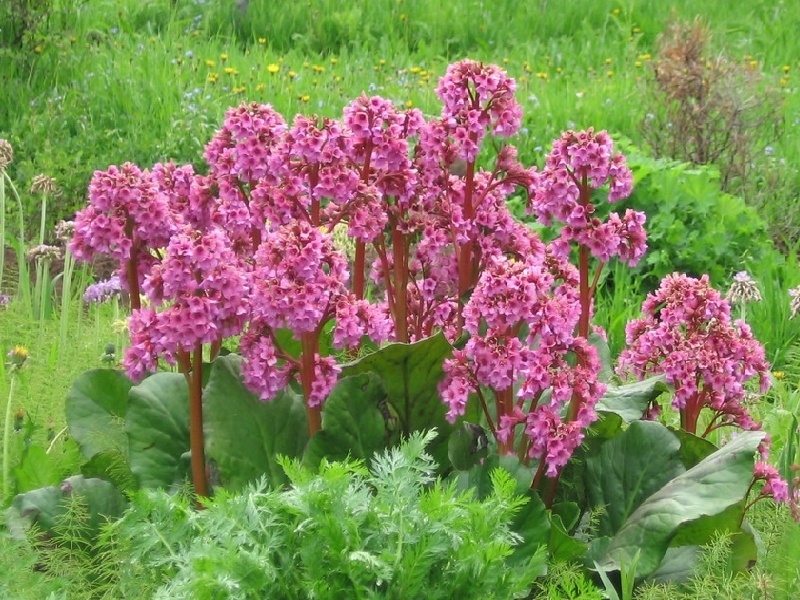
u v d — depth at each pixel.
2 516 2.86
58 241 7.12
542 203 3.16
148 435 3.19
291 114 8.92
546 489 3.15
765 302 6.08
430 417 3.18
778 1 13.14
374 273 3.79
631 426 3.14
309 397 3.00
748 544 2.92
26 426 3.60
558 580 2.66
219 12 11.75
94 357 4.34
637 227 3.14
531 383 2.86
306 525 2.32
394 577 2.31
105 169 7.78
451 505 2.36
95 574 2.90
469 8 12.62
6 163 5.27
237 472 3.08
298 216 3.34
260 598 2.29
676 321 3.36
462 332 3.40
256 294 2.81
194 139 7.97
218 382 3.14
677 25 8.55
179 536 2.43
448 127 3.32
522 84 10.02
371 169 3.48
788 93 10.10
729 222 6.79
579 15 12.56
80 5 10.71
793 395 4.29
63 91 8.98
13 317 4.80
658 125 8.27
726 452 2.91
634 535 2.85
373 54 11.37
